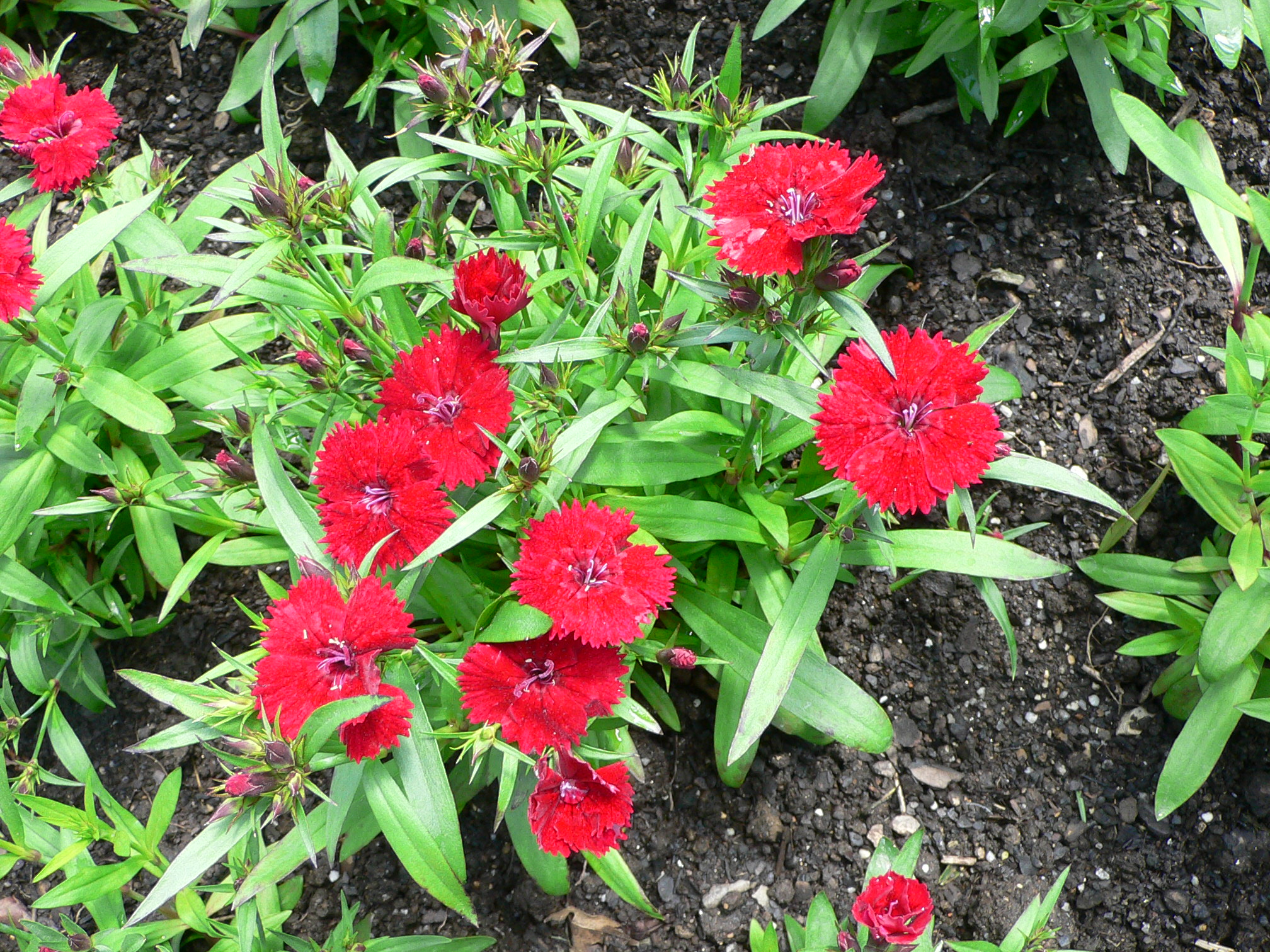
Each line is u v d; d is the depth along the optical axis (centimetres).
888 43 45
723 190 30
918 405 30
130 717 41
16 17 51
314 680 29
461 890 31
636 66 49
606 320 33
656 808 40
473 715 30
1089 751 40
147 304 41
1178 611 38
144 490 37
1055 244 45
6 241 33
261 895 38
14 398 40
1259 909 38
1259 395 36
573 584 30
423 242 36
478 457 32
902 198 46
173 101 49
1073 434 43
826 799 40
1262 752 39
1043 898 38
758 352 34
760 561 37
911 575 37
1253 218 37
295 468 39
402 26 47
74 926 33
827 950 34
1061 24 44
